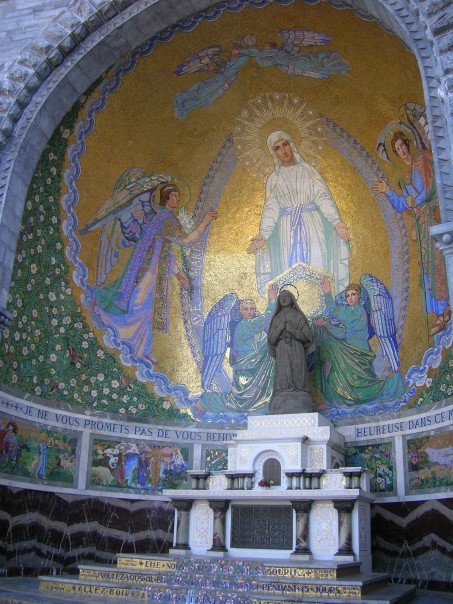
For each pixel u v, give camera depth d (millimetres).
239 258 14328
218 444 13391
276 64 12891
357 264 13578
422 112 11711
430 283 12289
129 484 12742
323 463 11625
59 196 12438
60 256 12531
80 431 12453
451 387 11492
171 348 13883
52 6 11961
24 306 11820
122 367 13258
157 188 13805
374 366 12992
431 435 11680
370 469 12391
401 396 12453
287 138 13742
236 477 11602
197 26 12227
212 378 13898
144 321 13727
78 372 12664
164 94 13039
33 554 11336
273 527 11125
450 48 9062
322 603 8406
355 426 12773
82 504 12172
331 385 13328
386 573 10906
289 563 9812
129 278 13625
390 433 12328
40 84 11562
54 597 9000
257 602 8586
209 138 13773
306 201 13977
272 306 14062
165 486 13000
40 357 12078
